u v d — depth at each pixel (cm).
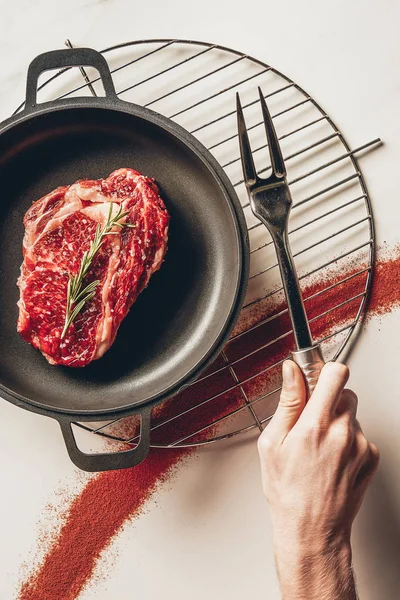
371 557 73
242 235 65
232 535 73
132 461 64
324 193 73
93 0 73
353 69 73
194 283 71
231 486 73
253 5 73
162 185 71
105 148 70
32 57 73
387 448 73
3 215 70
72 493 73
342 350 73
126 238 67
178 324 71
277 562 64
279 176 65
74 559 73
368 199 72
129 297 67
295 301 64
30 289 67
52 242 68
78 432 73
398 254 73
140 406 65
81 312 68
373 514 73
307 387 63
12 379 69
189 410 71
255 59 72
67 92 73
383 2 73
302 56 73
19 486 73
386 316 73
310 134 73
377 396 73
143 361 71
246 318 73
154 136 69
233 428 73
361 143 73
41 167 70
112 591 73
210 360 66
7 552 73
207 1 73
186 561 73
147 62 73
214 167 66
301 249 73
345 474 62
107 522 73
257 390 73
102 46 73
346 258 73
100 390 70
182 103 73
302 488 62
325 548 63
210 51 73
